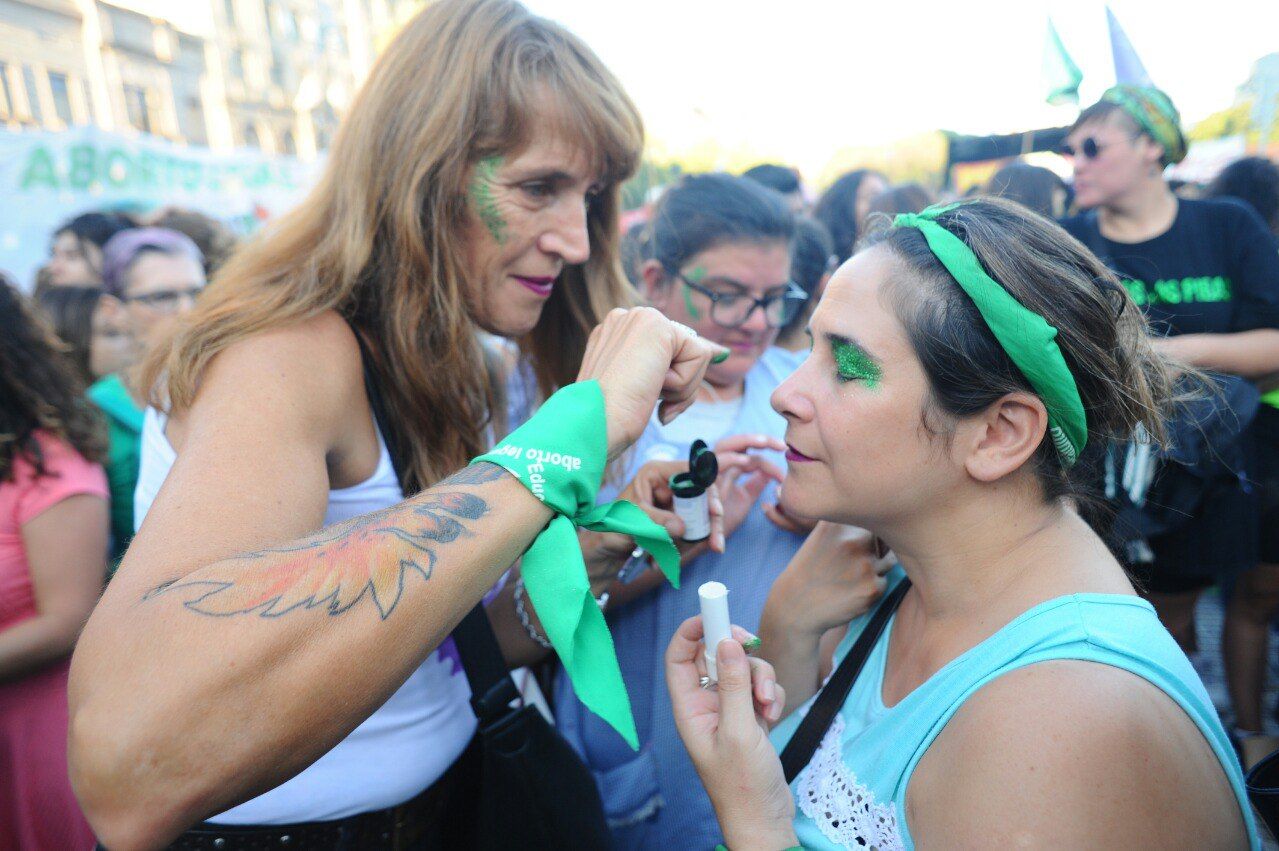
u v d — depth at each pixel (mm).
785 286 1634
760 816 844
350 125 1074
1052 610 733
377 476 1007
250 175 4578
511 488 754
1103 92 2326
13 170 3848
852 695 986
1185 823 610
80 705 594
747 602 1432
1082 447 789
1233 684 2457
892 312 803
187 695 579
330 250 1021
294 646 611
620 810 1488
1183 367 1049
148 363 1006
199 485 728
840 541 1085
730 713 849
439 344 1070
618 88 1129
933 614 892
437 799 1157
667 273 1664
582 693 756
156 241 2824
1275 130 3830
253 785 619
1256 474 2281
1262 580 2334
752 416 1645
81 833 1648
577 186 1121
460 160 1027
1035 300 748
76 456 1628
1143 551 1932
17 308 1613
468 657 1071
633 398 876
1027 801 625
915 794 757
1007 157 3547
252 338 896
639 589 1457
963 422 796
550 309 1450
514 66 1014
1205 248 2217
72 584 1586
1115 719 623
